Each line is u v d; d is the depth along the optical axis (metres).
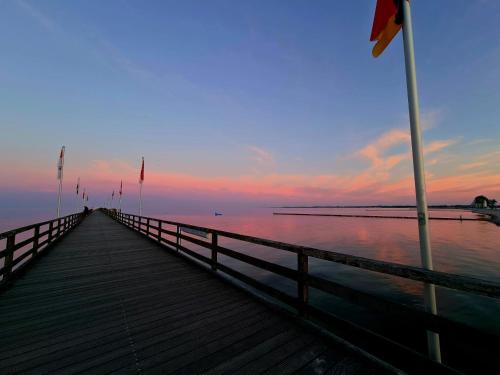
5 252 4.80
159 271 5.97
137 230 14.59
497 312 10.52
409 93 2.40
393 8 2.84
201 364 2.37
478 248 28.75
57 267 6.39
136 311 3.63
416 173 2.30
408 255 24.98
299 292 3.17
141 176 20.83
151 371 2.29
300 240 36.16
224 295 4.27
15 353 2.57
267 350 2.58
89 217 32.22
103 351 2.61
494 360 6.65
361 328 2.45
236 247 30.14
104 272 5.91
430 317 1.89
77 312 3.61
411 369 2.08
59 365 2.38
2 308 3.76
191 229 6.90
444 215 102.62
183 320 3.30
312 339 2.77
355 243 33.22
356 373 2.20
